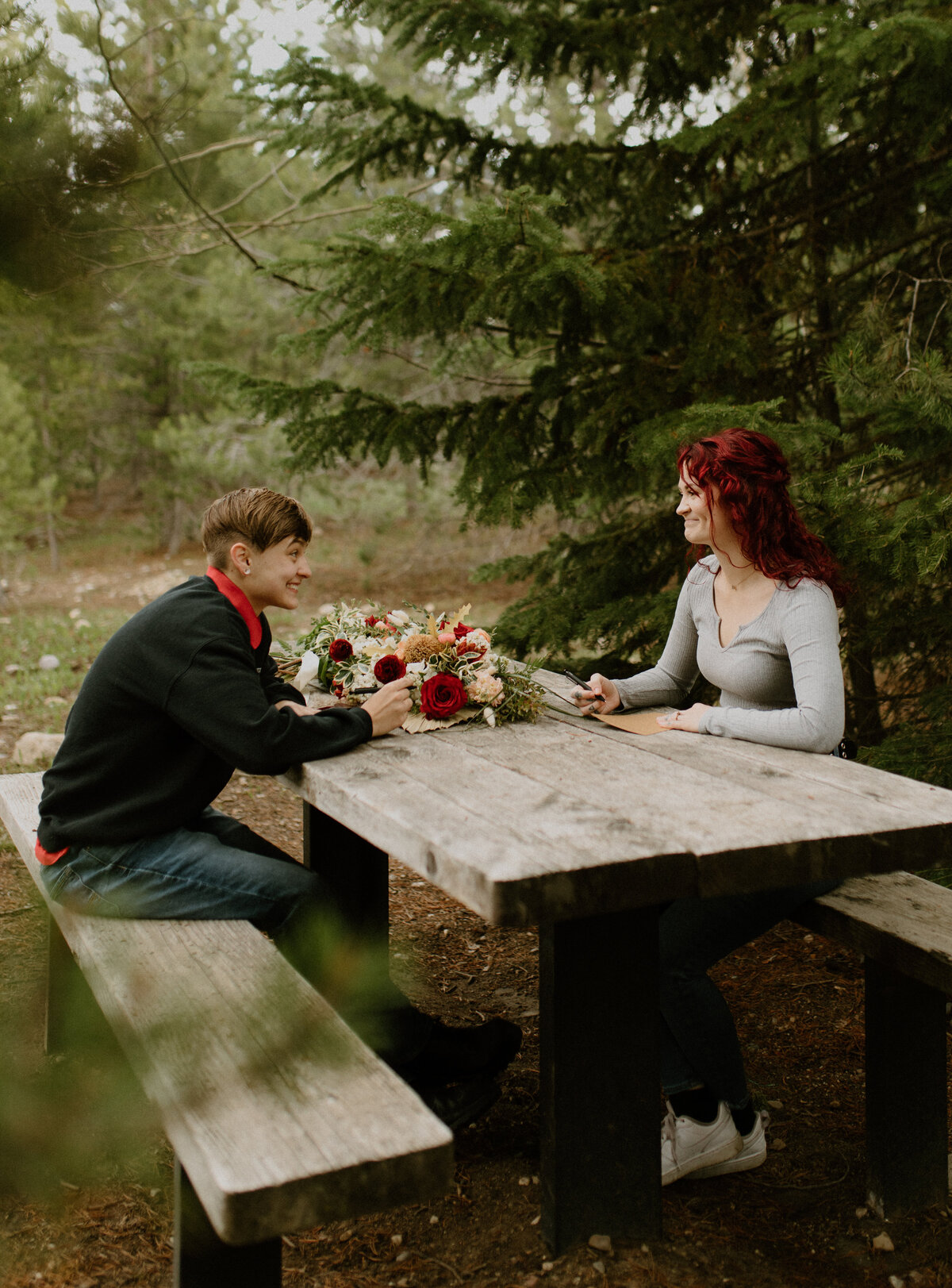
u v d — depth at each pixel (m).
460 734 2.52
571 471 4.57
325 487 14.51
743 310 4.47
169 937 2.11
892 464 4.13
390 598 13.84
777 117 4.01
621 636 4.45
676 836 1.76
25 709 7.41
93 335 12.84
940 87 3.76
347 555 16.59
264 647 2.57
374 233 3.69
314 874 2.26
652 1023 2.03
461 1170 2.35
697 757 2.29
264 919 2.23
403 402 4.85
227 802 5.43
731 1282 1.98
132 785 2.28
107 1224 2.10
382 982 2.28
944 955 1.96
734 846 1.71
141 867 2.24
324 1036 1.69
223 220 6.75
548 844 1.71
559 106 9.26
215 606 2.28
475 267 3.89
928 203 4.45
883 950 2.10
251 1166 1.35
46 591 15.52
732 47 4.75
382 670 2.62
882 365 3.66
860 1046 2.94
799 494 3.33
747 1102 2.33
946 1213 2.23
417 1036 2.30
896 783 2.09
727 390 4.29
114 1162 2.26
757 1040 3.00
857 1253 2.09
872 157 4.51
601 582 4.67
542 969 2.02
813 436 3.46
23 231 2.88
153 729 2.24
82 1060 2.68
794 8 3.84
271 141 4.71
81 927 2.19
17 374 15.48
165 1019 1.71
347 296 4.34
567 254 3.96
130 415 19.02
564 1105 1.99
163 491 18.84
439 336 4.47
